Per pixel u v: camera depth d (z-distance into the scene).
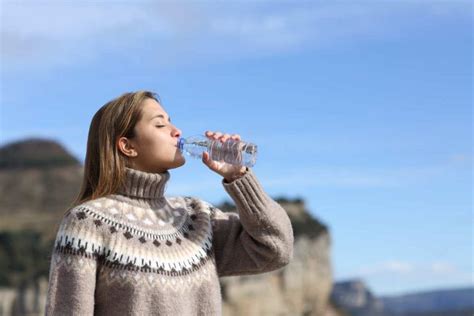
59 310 4.14
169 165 4.48
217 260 4.62
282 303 94.62
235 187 4.45
